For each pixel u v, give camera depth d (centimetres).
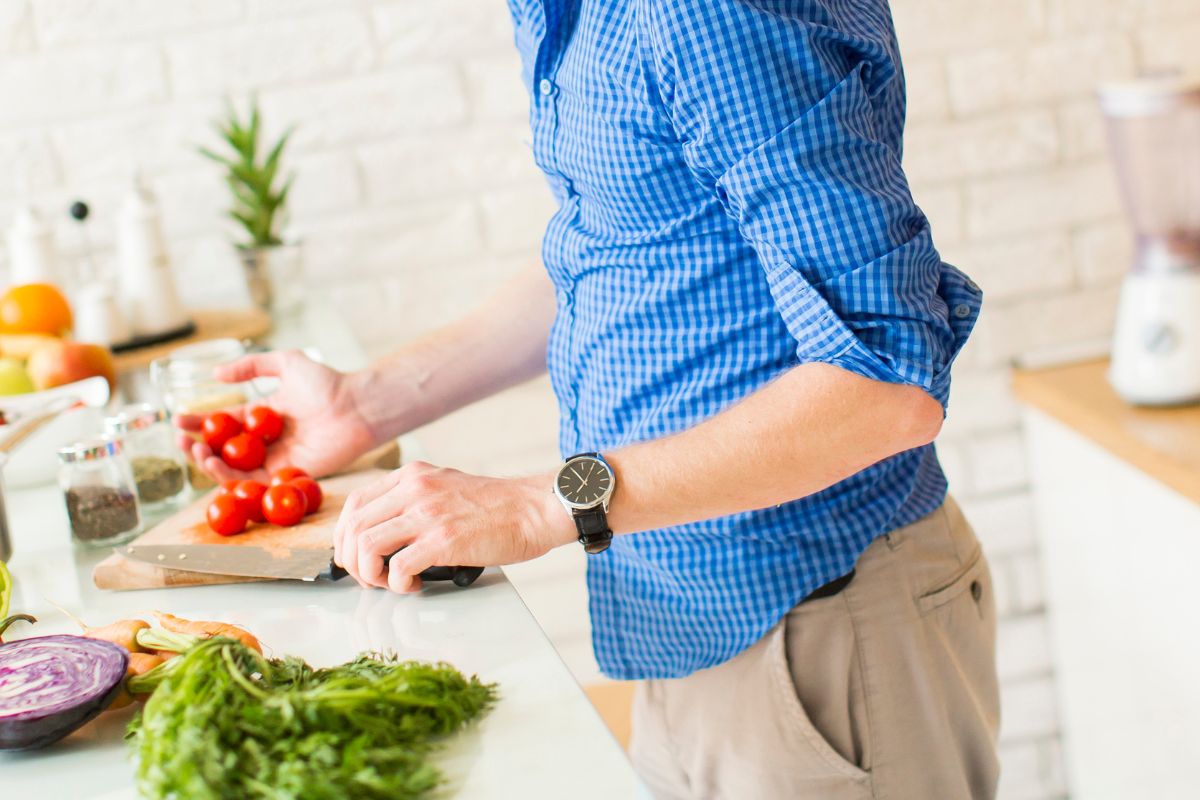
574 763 75
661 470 97
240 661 76
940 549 118
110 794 76
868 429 95
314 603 102
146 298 179
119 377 169
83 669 83
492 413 220
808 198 91
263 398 139
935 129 221
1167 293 190
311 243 211
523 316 136
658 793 129
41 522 131
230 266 209
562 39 106
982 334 229
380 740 73
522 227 217
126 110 201
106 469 121
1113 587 212
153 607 105
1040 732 242
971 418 232
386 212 212
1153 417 196
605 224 107
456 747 78
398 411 132
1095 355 227
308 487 119
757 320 103
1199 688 194
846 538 111
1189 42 224
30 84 197
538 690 84
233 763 68
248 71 204
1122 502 203
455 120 211
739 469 96
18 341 166
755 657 114
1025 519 236
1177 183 181
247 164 192
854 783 115
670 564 113
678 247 103
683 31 90
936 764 117
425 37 207
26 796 77
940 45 218
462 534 97
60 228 203
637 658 120
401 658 90
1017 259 228
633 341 107
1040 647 239
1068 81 222
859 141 92
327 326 187
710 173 95
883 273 92
